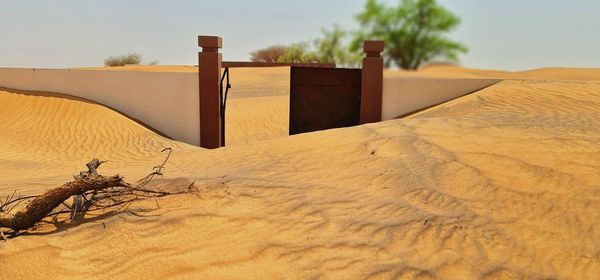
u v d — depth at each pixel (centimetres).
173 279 346
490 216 443
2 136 1245
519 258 370
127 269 362
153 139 1209
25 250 395
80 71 1459
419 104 1350
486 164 564
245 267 357
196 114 1323
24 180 732
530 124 766
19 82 1541
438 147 638
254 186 537
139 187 554
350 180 561
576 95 1234
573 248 385
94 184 465
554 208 454
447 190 509
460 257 367
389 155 633
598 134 668
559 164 546
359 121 1272
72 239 414
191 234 416
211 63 1252
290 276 342
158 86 1349
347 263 357
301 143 756
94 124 1309
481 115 967
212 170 657
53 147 1169
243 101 2412
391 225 420
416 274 341
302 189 526
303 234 408
